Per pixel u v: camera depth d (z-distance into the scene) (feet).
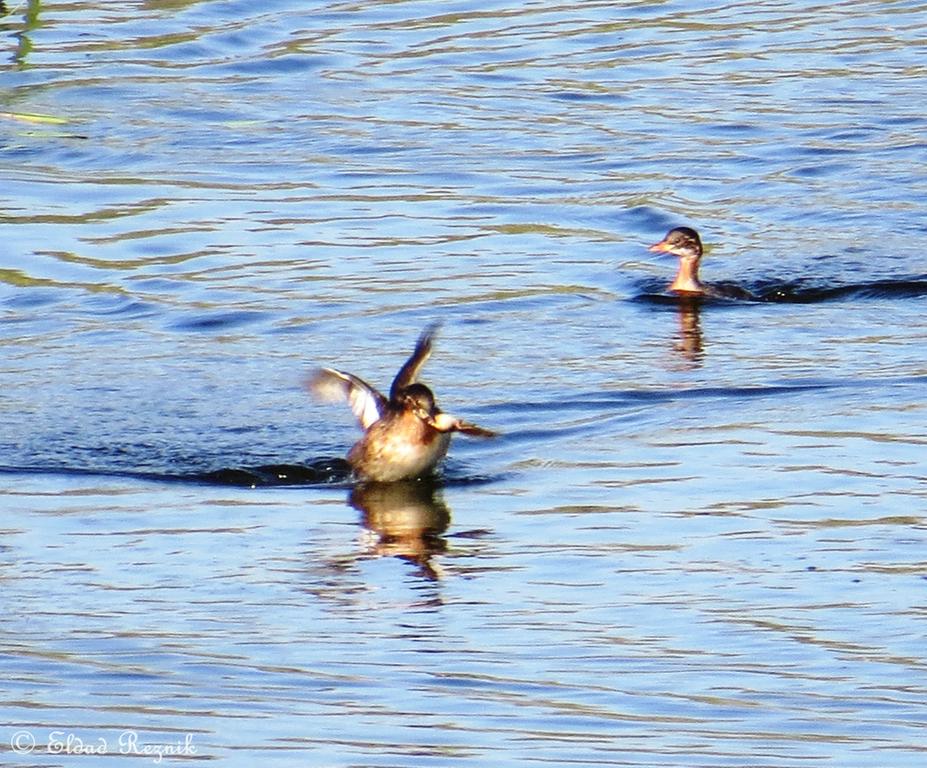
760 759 33.06
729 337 62.44
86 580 42.22
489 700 35.68
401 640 38.68
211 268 69.92
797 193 79.15
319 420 54.34
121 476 49.62
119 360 59.88
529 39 104.22
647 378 57.88
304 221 75.56
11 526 45.83
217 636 38.99
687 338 62.39
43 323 63.87
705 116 90.12
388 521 46.11
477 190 79.61
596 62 99.86
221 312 64.85
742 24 107.24
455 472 49.78
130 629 39.27
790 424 52.65
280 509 47.29
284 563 43.32
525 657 37.68
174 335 62.59
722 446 50.90
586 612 39.96
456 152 84.74
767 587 41.04
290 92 94.89
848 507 45.73
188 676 36.94
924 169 81.71
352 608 40.45
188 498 48.01
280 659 37.70
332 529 45.70
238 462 50.75
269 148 85.76
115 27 105.91
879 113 90.12
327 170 82.38
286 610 40.37
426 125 89.10
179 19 107.55
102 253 71.61
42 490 48.47
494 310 65.41
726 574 41.88
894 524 44.50
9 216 76.07
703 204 77.87
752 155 84.17
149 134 87.71
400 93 94.63
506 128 88.69
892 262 70.54
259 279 68.64
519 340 62.18
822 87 94.58
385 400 50.42
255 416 54.60
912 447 50.06
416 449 48.67
